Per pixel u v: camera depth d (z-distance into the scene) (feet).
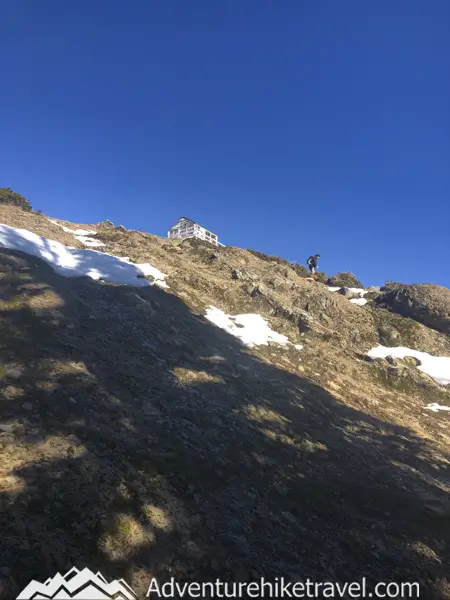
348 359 43.57
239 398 27.48
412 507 21.40
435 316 57.67
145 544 14.51
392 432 31.37
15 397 19.36
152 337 31.99
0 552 12.19
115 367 25.45
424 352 50.96
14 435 16.99
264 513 18.39
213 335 37.78
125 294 37.19
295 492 20.45
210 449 21.18
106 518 14.73
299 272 81.10
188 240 66.44
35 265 35.53
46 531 13.44
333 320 51.85
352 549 17.72
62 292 32.32
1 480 14.60
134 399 22.88
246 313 46.57
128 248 51.83
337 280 81.46
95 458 17.34
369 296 69.10
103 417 20.33
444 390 43.01
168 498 16.94
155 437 20.43
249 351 37.78
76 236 53.42
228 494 18.72
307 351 41.88
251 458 21.75
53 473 15.71
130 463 17.93
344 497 21.11
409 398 40.65
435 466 27.43
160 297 40.55
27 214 54.19
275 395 29.81
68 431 18.35
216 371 30.60
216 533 16.28
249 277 53.31
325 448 25.35
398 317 57.47
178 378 27.32
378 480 23.34
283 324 46.37
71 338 26.55
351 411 32.45
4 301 27.81
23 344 23.88
